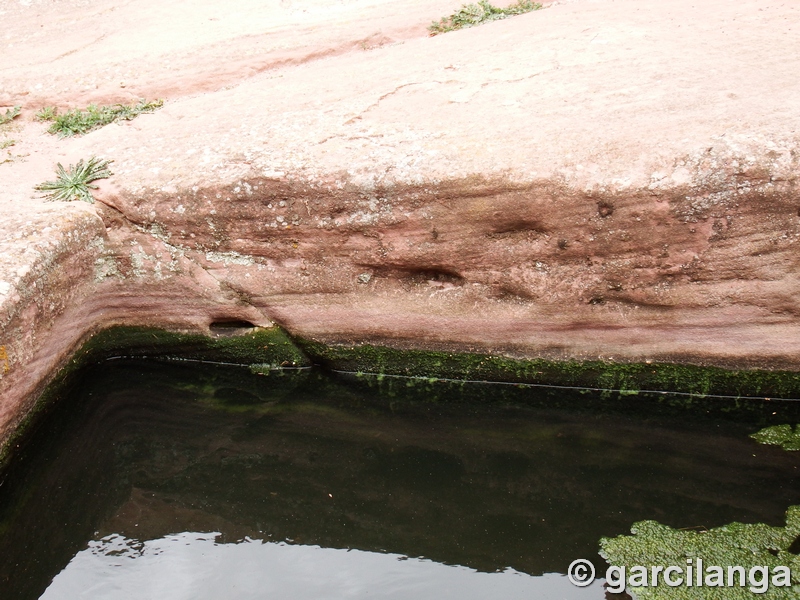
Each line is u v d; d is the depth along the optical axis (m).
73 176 5.54
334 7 8.08
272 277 5.50
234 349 5.89
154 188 5.32
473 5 7.55
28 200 5.43
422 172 4.93
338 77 6.50
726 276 4.91
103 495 4.93
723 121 4.90
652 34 6.34
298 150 5.29
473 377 5.68
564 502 4.68
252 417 5.56
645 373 5.42
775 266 4.82
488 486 4.87
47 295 4.95
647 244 4.89
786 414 5.24
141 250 5.51
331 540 4.48
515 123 5.24
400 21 7.48
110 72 7.12
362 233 5.20
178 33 7.79
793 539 4.24
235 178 5.18
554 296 5.21
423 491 4.86
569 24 6.78
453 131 5.24
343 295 5.51
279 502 4.82
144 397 5.75
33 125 6.74
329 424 5.46
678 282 5.00
